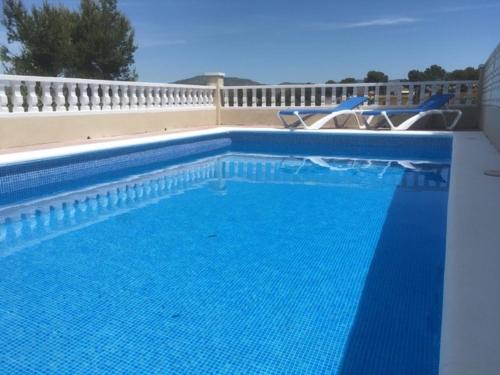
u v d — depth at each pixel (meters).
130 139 8.57
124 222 4.59
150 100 10.81
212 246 3.78
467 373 1.45
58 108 8.33
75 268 3.30
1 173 5.55
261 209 5.07
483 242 2.76
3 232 4.26
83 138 8.74
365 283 2.93
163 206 5.27
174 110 11.58
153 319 2.47
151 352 2.13
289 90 13.10
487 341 1.64
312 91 12.80
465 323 1.78
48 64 21.22
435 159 8.95
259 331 2.31
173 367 2.02
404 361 2.01
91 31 21.86
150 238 4.03
